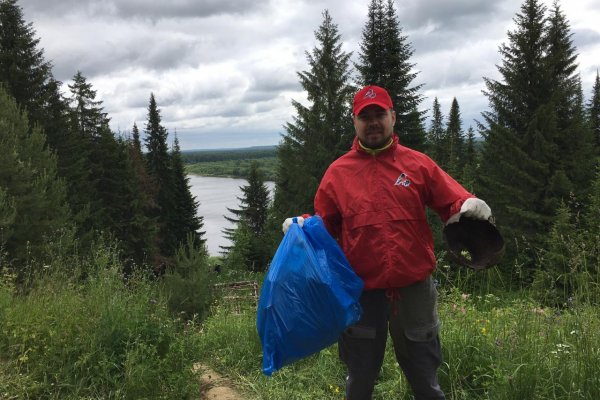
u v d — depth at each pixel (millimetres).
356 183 2402
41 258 6973
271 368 2250
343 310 2232
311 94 28031
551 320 3111
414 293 2387
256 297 8312
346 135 26969
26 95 25969
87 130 34281
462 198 2285
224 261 30547
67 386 3258
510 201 22078
